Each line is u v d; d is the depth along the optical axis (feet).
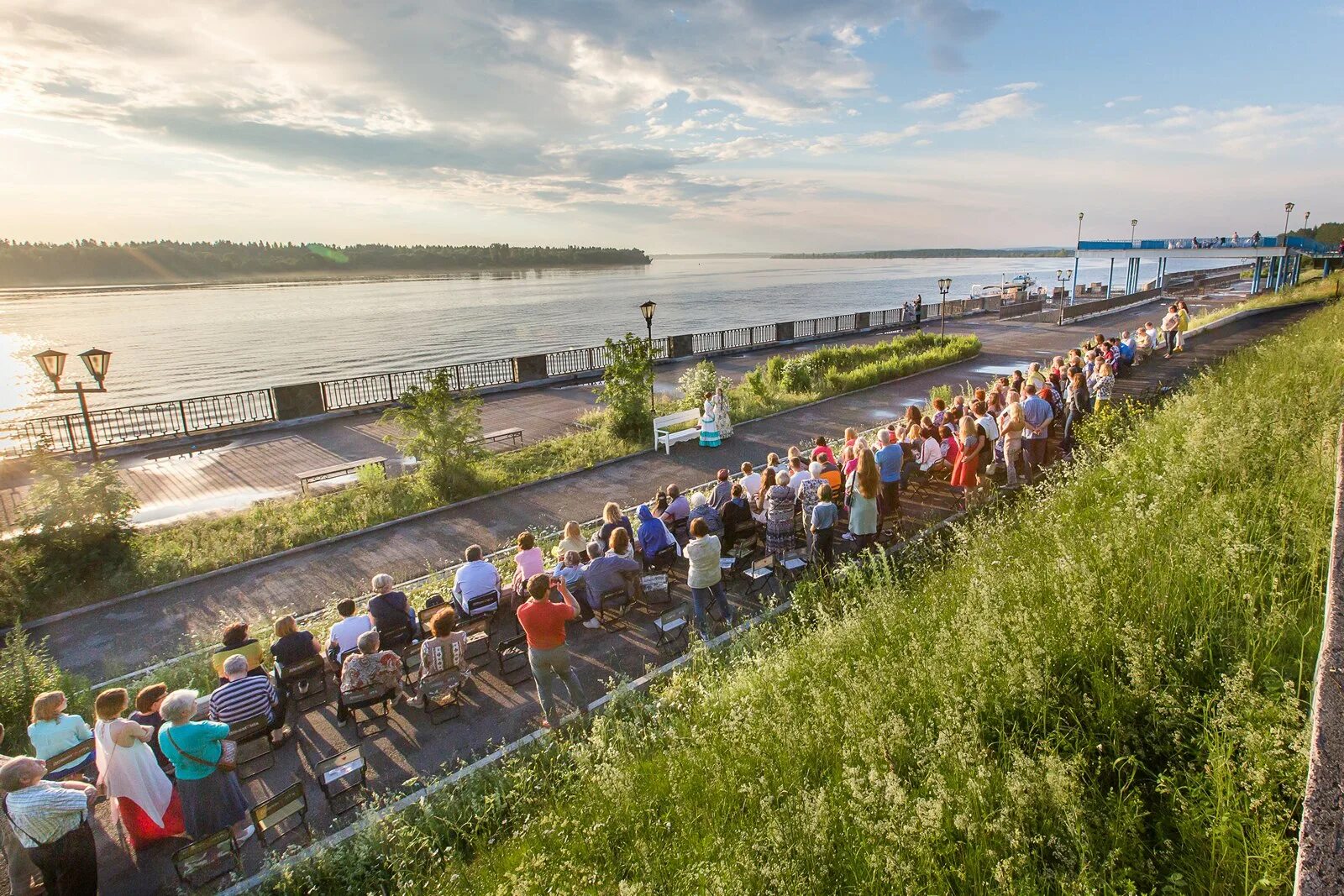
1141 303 158.81
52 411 118.11
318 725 23.90
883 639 17.95
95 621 34.04
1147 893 8.57
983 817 9.55
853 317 137.08
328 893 16.47
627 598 28.55
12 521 45.93
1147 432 30.58
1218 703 9.94
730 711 16.58
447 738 22.58
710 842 12.43
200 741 18.28
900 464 33.42
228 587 37.04
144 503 50.16
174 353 199.93
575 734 20.62
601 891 12.28
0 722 25.26
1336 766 6.71
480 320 289.53
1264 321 84.64
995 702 12.35
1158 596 13.80
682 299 407.23
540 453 58.23
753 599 29.35
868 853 10.02
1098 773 10.25
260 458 61.77
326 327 268.00
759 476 38.34
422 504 47.16
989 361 93.86
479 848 16.40
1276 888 7.52
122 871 18.17
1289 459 19.77
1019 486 34.81
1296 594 13.08
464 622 28.94
